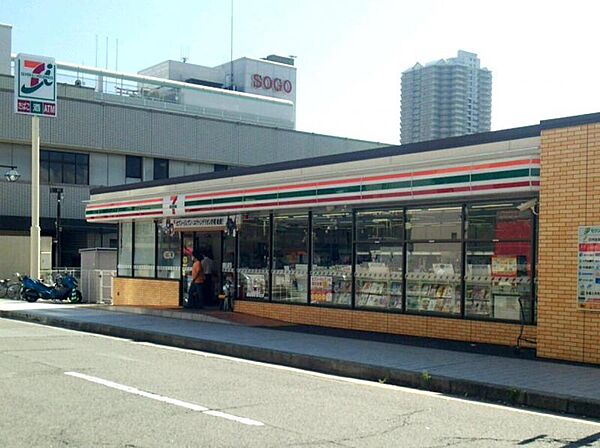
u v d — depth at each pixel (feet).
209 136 144.77
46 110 89.66
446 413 27.53
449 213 47.09
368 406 28.50
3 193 120.37
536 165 39.73
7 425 23.56
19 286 95.45
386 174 47.88
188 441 21.86
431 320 47.32
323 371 38.37
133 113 134.82
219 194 62.03
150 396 29.01
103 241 134.31
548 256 38.45
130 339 51.75
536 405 29.45
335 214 54.54
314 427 24.31
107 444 21.34
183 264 70.74
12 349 43.34
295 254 57.93
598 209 36.52
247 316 59.93
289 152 156.87
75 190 128.36
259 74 194.29
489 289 44.73
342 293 53.78
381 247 51.29
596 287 36.47
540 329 38.75
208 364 39.47
